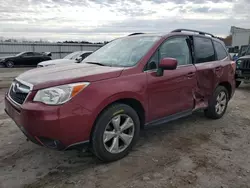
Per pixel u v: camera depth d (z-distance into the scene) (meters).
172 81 3.41
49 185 2.43
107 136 2.78
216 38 4.76
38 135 2.38
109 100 2.67
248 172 2.72
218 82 4.42
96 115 2.60
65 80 2.48
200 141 3.60
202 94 4.10
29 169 2.74
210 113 4.54
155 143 3.50
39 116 2.33
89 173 2.66
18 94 2.69
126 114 2.93
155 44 3.34
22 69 17.77
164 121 3.48
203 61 4.14
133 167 2.79
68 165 2.84
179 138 3.71
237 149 3.34
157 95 3.24
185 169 2.76
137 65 3.07
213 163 2.91
